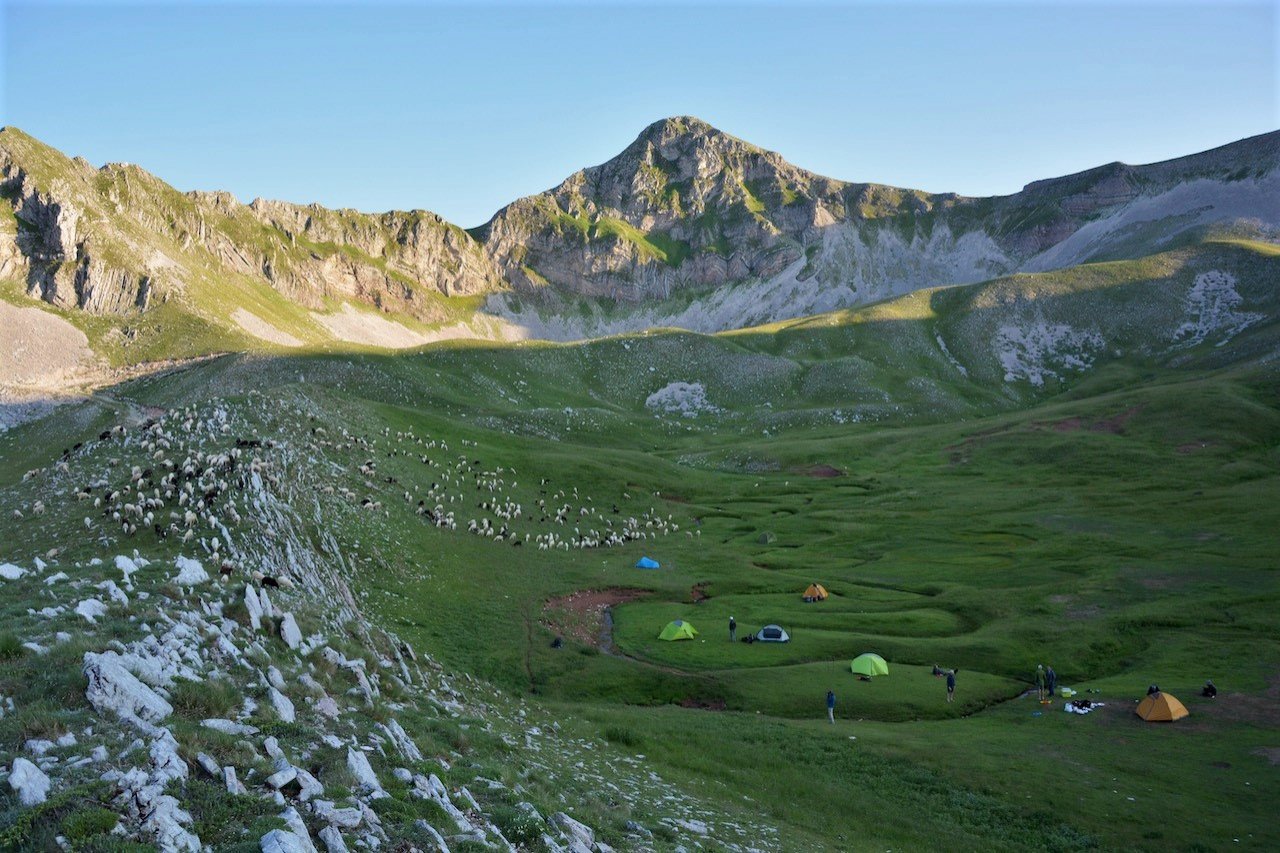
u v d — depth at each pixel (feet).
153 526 171.12
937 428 624.18
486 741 90.79
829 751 141.59
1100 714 163.73
